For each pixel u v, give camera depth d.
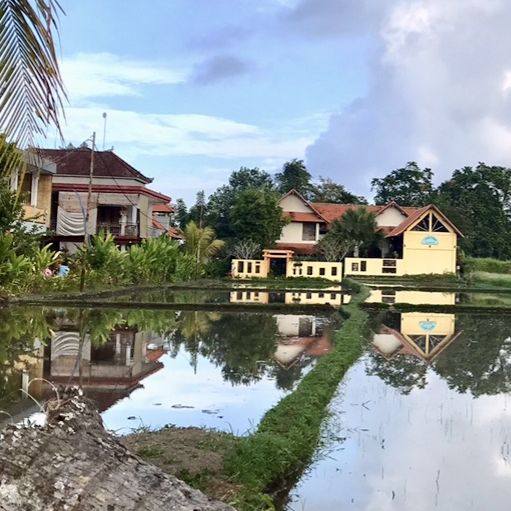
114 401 9.16
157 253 35.06
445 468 6.56
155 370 11.62
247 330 17.92
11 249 21.09
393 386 11.00
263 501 5.23
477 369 12.98
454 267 50.75
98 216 37.12
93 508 2.32
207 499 2.47
